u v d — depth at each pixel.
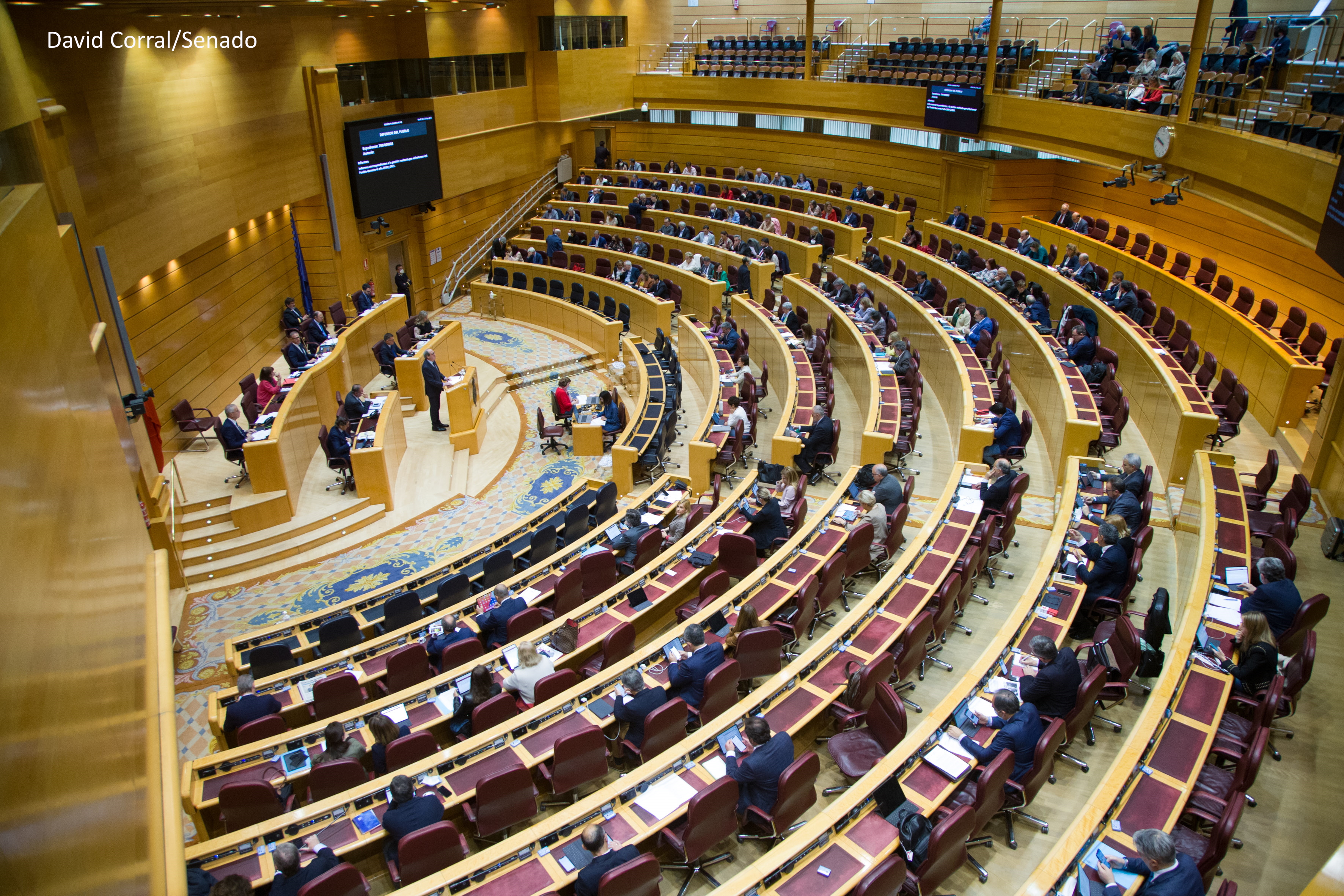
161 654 5.21
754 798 6.42
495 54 25.97
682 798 6.39
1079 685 7.10
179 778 5.21
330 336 17.75
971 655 8.81
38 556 2.81
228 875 5.87
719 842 6.51
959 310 17.02
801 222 24.23
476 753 7.12
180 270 15.27
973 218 21.86
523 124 27.70
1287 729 7.35
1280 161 12.75
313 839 6.42
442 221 25.27
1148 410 13.12
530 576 10.36
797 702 7.34
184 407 14.77
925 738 6.54
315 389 15.81
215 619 11.69
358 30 21.17
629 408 19.05
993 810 6.21
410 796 6.35
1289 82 14.05
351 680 8.38
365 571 12.83
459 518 14.36
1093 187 21.42
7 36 7.16
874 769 6.28
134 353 13.73
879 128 25.38
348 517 13.98
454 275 26.08
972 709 6.99
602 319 21.36
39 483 3.04
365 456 14.03
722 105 29.42
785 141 28.47
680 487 12.30
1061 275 17.61
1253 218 13.39
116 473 4.93
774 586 9.24
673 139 31.14
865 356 15.76
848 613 9.50
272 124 17.89
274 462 13.23
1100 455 12.06
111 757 3.33
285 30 18.28
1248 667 6.92
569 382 20.62
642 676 7.79
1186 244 18.62
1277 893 5.89
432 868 6.12
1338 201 10.41
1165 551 10.55
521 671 8.05
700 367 18.92
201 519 13.03
